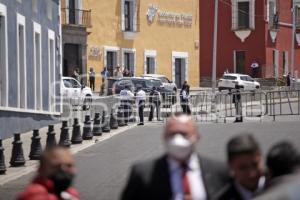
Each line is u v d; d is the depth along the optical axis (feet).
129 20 314.35
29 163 111.65
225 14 392.27
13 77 157.17
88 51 290.97
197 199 34.09
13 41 157.69
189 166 34.58
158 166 34.47
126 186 34.91
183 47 341.82
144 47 321.11
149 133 158.61
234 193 34.17
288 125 161.58
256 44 388.16
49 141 119.75
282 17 407.23
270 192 26.05
